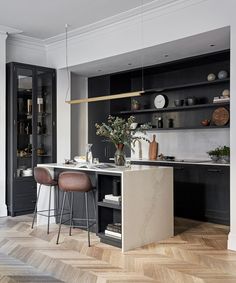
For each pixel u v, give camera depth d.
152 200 4.00
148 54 5.27
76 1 4.52
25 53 6.24
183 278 2.94
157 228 4.08
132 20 5.04
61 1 4.52
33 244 3.93
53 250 3.71
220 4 4.02
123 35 5.21
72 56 6.07
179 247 3.83
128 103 6.98
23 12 4.91
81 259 3.43
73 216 4.73
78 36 5.89
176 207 5.45
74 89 6.99
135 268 3.18
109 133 4.30
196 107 5.54
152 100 6.50
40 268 3.18
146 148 6.54
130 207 3.74
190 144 5.92
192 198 5.24
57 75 6.36
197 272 3.08
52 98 6.26
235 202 3.77
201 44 4.73
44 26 5.51
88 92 7.14
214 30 4.12
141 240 3.88
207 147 5.68
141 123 6.65
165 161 5.64
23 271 3.11
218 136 5.52
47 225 4.85
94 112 6.99
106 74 6.76
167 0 4.42
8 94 5.71
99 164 4.53
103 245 3.91
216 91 5.52
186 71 5.96
